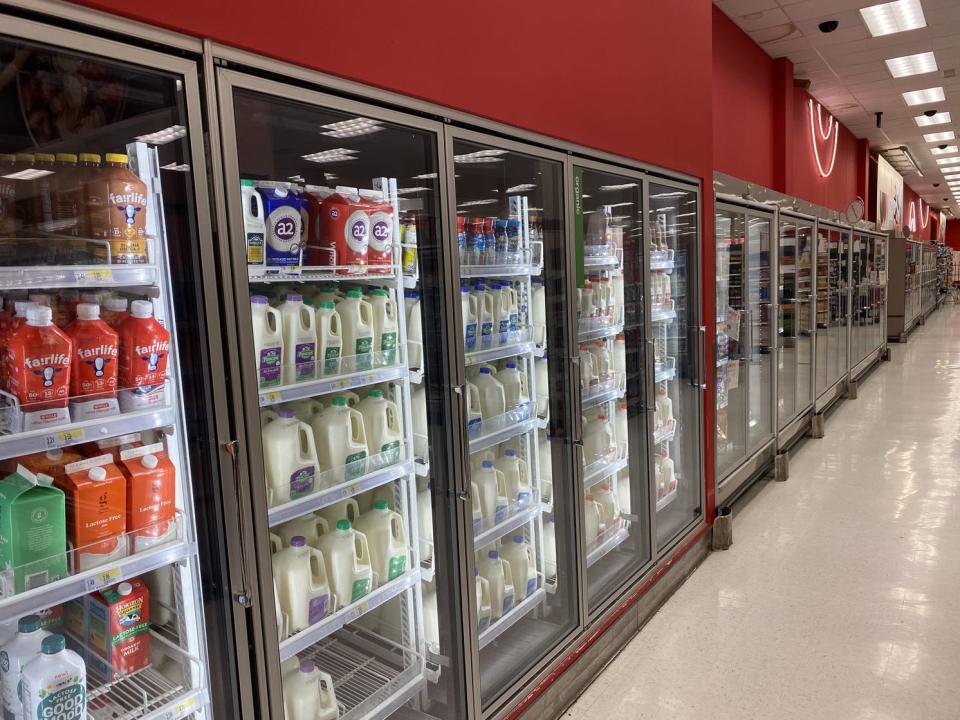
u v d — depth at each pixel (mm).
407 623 2314
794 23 7086
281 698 1687
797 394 6793
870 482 5484
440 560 2305
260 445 1612
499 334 2727
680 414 4289
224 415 1540
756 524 4727
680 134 3842
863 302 10328
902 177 18734
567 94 2787
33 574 1354
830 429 7344
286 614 1872
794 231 6496
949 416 7551
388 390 2266
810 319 7105
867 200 13609
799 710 2740
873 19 7059
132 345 1473
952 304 26406
